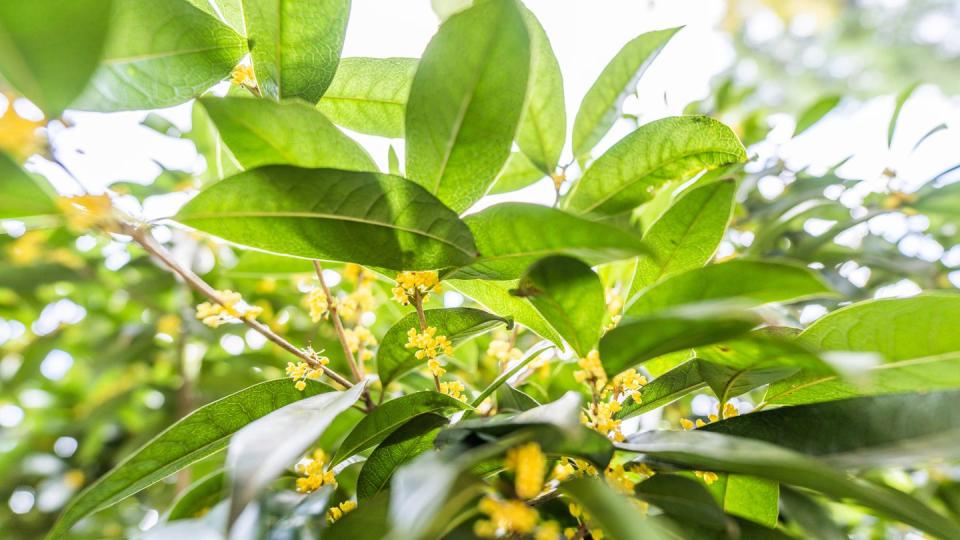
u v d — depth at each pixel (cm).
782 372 37
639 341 34
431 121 37
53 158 35
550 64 44
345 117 44
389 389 48
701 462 34
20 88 32
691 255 40
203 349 72
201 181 64
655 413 48
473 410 39
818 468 31
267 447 31
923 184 58
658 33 45
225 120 35
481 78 36
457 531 34
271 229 36
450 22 36
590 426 36
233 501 30
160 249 38
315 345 53
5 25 31
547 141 45
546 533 33
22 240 58
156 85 38
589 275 35
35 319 72
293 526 36
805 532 40
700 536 37
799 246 58
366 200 35
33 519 73
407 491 29
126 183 60
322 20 40
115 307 74
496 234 36
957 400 35
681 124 42
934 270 57
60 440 77
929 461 34
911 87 57
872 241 60
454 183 38
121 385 73
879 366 37
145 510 68
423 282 38
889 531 54
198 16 38
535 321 41
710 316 31
